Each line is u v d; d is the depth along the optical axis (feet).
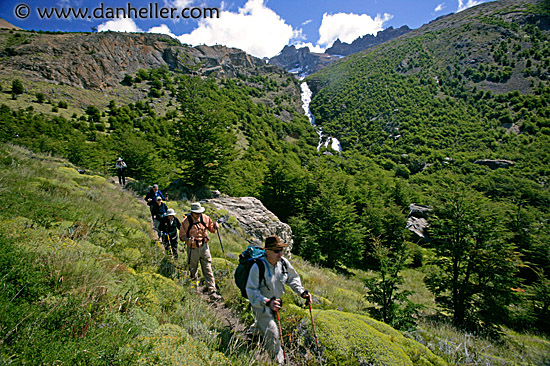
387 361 10.08
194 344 8.30
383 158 367.04
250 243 38.60
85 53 368.68
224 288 15.88
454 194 47.60
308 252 76.43
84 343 6.33
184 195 49.01
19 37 359.66
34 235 10.59
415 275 83.61
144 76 424.05
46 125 165.78
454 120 454.40
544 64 529.04
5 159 28.07
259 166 206.59
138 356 6.66
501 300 40.01
